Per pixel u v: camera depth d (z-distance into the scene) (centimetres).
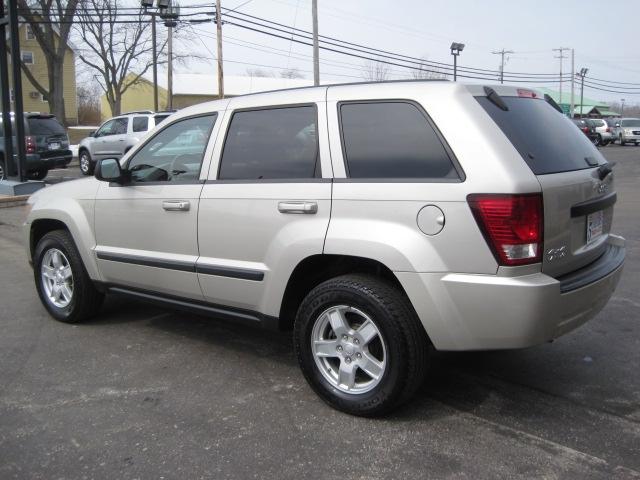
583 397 382
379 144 353
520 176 313
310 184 368
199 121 444
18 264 776
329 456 317
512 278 312
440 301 324
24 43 4994
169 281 447
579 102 7888
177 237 438
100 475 302
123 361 448
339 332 361
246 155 409
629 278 660
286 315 398
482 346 325
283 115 396
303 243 365
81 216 505
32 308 583
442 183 324
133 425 352
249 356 458
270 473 302
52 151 1727
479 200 313
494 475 297
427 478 296
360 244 342
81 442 333
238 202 399
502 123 335
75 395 392
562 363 436
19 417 362
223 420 357
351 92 369
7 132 1410
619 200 1310
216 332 512
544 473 299
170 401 382
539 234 316
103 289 507
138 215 461
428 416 359
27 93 5100
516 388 396
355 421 354
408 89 350
